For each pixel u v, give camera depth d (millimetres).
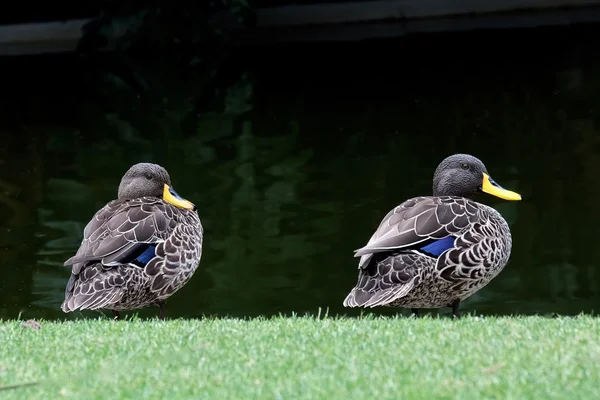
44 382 5625
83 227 16203
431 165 18938
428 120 22109
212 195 17703
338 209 16578
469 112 22547
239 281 13656
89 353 6316
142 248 8867
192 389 5367
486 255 8805
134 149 21094
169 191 10312
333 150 20375
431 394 5121
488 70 25594
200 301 13062
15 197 17922
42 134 22453
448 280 8688
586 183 17438
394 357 5902
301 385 5363
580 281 13367
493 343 6219
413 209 8820
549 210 16281
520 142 20203
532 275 13688
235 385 5426
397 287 8438
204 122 23109
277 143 21078
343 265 14125
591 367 5590
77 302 8523
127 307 9195
